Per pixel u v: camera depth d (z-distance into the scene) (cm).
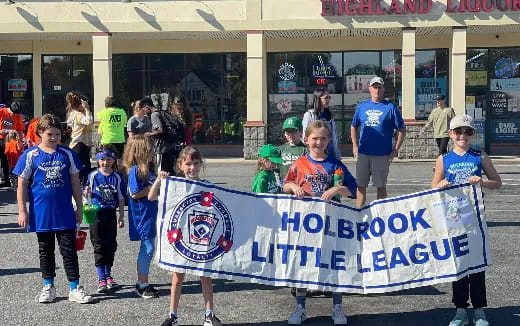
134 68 2438
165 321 640
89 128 1191
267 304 717
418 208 653
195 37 2308
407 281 650
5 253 916
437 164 668
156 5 2123
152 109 1168
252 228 648
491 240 957
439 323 659
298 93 2386
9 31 2136
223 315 684
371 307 706
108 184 752
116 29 2134
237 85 2433
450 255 646
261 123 2119
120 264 865
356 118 918
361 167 912
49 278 720
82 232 746
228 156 2281
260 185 708
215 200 643
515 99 2353
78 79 2438
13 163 1492
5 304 715
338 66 2372
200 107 2450
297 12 2094
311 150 677
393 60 2352
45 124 704
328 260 653
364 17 2081
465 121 651
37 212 704
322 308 703
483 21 2050
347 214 658
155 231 735
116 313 688
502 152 2298
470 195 651
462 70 2066
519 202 1254
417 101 2358
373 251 654
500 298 721
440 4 2058
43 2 2138
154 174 739
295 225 652
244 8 2105
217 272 639
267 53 2383
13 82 2441
